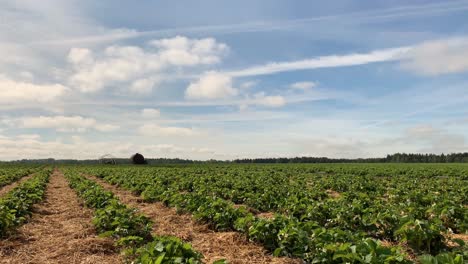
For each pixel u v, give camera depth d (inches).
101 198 641.0
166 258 272.8
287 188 832.3
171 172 1642.5
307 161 5477.4
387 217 425.7
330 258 296.8
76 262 349.1
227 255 365.7
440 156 4645.7
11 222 439.8
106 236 406.3
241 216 483.5
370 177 1369.3
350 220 445.1
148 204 744.3
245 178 1230.3
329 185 1026.7
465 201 727.1
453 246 377.7
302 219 481.4
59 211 642.8
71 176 1386.6
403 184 973.2
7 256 362.3
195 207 570.6
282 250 355.9
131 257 342.0
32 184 888.3
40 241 421.1
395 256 259.3
